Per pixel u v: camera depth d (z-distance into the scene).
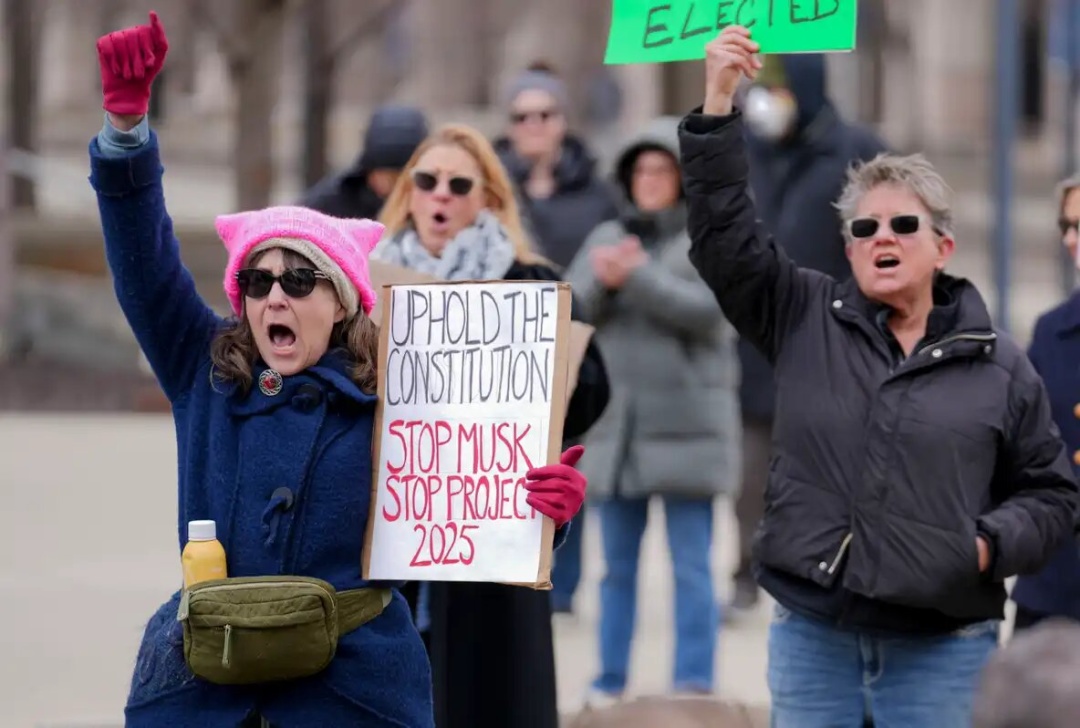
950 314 19.14
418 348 16.17
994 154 55.25
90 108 144.25
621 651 27.94
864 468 18.70
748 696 27.86
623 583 28.11
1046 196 122.19
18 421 58.66
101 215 15.78
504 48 141.50
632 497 27.91
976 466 18.66
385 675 15.56
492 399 15.98
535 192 33.97
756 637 32.09
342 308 16.00
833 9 19.08
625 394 28.05
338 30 80.69
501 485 15.84
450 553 15.80
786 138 31.77
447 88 141.25
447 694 20.44
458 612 20.47
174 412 16.16
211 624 14.79
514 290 16.08
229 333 15.91
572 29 133.88
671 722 25.94
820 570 18.72
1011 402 18.86
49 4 98.44
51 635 31.41
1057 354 21.67
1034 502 18.94
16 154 87.00
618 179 28.78
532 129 33.72
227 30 69.75
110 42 15.35
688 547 28.02
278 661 14.89
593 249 28.52
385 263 20.45
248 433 15.64
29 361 64.44
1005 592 19.08
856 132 31.84
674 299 27.73
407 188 22.45
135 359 65.00
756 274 19.61
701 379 28.09
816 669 19.16
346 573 15.67
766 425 32.91
